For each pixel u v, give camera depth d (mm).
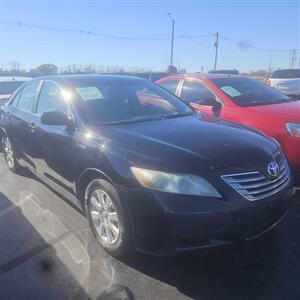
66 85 4438
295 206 4516
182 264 3334
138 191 3045
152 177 3008
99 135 3604
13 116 5480
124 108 4277
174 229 2918
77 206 4070
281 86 16734
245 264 3330
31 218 4301
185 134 3590
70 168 3904
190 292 2982
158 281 3117
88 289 3035
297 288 3010
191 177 2963
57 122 3893
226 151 3238
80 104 4098
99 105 4172
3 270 3311
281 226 4027
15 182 5480
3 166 6316
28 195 4977
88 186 3621
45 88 4855
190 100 6504
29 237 3869
